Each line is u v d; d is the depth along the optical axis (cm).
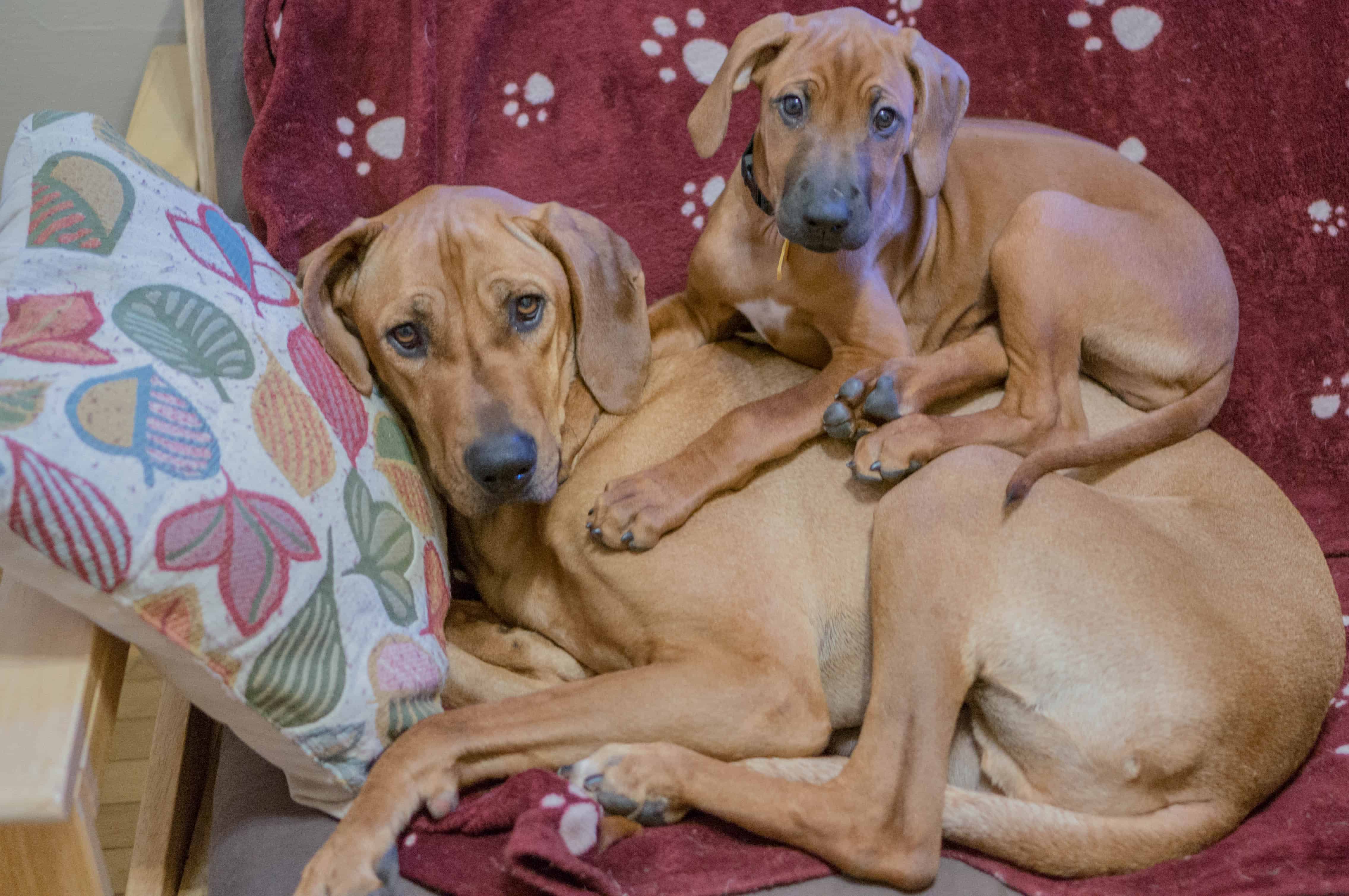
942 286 186
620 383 161
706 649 148
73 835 109
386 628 134
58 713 108
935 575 143
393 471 147
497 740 138
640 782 134
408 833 133
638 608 152
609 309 159
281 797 141
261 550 119
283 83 187
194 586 113
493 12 197
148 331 120
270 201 184
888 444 153
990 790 153
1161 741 138
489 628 168
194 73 204
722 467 154
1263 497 166
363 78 197
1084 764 141
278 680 121
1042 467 145
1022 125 193
